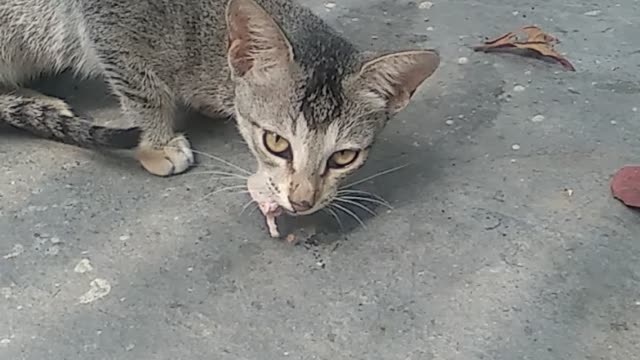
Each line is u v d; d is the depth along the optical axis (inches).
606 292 23.5
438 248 24.5
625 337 22.6
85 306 22.9
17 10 27.5
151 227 24.8
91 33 26.7
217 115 28.2
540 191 26.1
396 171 26.6
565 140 27.8
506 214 25.4
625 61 30.8
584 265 24.1
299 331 22.5
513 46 30.8
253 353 22.0
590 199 26.0
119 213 25.2
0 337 22.2
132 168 26.5
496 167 26.8
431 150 27.4
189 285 23.4
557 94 29.4
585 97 29.3
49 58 28.5
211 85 26.9
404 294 23.4
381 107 24.2
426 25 32.1
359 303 23.1
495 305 23.2
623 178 26.0
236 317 22.8
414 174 26.5
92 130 25.9
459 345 22.3
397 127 28.0
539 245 24.6
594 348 22.3
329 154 23.8
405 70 23.9
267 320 22.7
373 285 23.5
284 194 23.7
